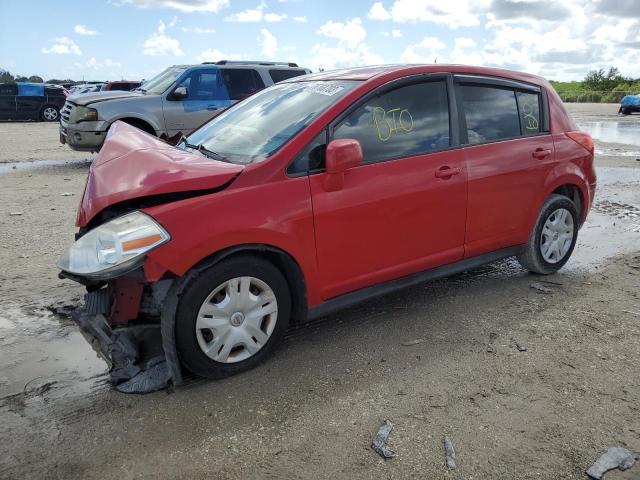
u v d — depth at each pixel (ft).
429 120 13.25
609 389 10.45
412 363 11.46
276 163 11.01
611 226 22.85
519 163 14.67
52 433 9.17
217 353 10.66
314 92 13.01
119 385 10.51
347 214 11.64
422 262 13.21
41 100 82.69
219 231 10.09
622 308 14.19
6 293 15.06
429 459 8.57
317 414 9.71
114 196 10.28
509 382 10.71
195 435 9.15
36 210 24.72
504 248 15.16
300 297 11.59
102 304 11.56
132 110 34.53
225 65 37.63
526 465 8.43
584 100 180.55
